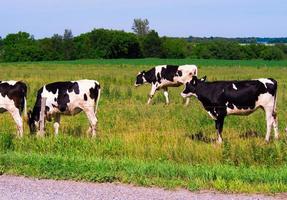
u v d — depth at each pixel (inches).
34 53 4606.3
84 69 2357.3
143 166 402.3
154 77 944.3
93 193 343.6
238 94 537.6
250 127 600.7
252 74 1823.3
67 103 569.3
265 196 336.8
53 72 1977.1
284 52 4672.7
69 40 4766.2
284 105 807.7
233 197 333.4
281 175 377.1
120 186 363.9
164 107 817.5
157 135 533.3
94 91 573.6
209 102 549.6
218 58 4576.8
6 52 4650.6
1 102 573.0
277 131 537.6
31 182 374.9
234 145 474.0
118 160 431.5
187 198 331.3
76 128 612.1
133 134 545.6
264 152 440.1
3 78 1470.2
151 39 4709.6
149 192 346.3
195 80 559.2
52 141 498.0
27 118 582.6
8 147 495.8
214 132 578.6
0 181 378.6
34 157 434.3
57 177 386.3
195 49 4697.3
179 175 388.2
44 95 573.6
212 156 449.7
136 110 761.6
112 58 4697.3
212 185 359.3
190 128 601.9
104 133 578.2
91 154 469.7
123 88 1174.3
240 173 384.2
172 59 4242.1
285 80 1482.5
